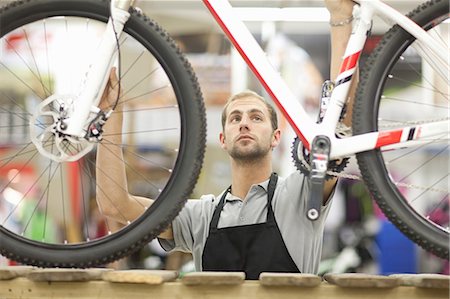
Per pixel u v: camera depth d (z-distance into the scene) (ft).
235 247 9.59
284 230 9.49
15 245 7.85
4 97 13.07
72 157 7.92
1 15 7.92
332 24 8.57
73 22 9.70
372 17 8.21
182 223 10.03
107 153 9.51
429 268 14.07
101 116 7.89
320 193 7.81
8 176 13.01
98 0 7.96
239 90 13.65
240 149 9.88
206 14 13.35
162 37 7.89
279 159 13.51
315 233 9.45
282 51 13.44
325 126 8.02
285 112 8.10
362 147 7.86
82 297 7.60
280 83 8.14
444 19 8.02
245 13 12.72
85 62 11.51
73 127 7.74
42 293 7.63
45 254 7.82
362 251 14.44
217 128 13.83
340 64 8.48
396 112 12.33
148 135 13.16
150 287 7.55
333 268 14.44
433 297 7.44
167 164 13.15
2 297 7.68
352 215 14.48
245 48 8.16
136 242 7.84
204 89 13.75
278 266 9.37
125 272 7.61
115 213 9.55
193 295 7.52
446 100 11.29
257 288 7.50
